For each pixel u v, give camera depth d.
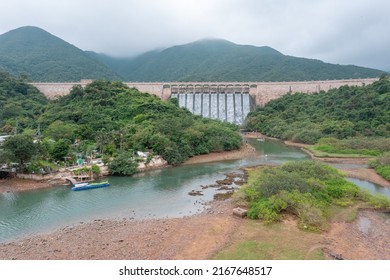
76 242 38.84
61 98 140.38
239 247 35.84
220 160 96.81
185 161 93.00
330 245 36.41
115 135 88.00
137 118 110.44
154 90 187.12
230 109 188.88
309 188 49.88
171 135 96.06
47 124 106.38
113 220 46.69
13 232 42.56
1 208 52.03
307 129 133.50
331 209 47.94
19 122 110.12
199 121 126.12
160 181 69.75
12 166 68.62
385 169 75.31
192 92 196.25
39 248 37.22
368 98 140.75
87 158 77.56
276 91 195.88
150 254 35.16
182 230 41.97
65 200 56.12
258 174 60.88
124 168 74.31
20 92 150.38
